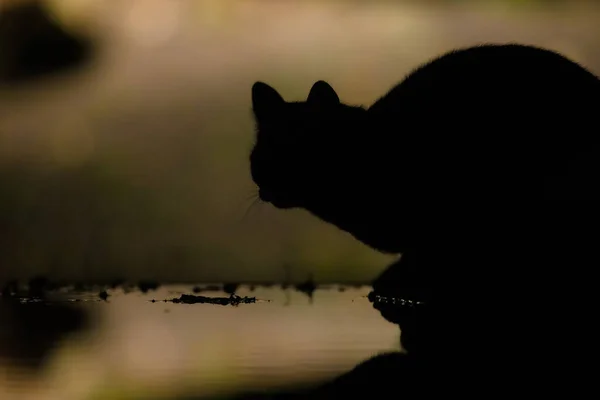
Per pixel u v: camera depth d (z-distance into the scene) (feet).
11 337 15.48
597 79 18.57
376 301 21.08
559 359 13.83
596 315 17.60
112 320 17.69
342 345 14.52
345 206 19.80
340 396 10.48
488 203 18.45
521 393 10.99
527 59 18.78
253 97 20.38
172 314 18.60
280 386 11.12
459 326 17.04
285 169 19.74
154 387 11.02
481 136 18.49
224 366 12.46
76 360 13.10
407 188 19.03
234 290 24.58
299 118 19.71
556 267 17.90
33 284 25.76
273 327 16.63
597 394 11.05
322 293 24.06
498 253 18.49
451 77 19.12
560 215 17.87
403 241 19.74
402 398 10.57
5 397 10.49
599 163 17.62
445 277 19.12
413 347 14.33
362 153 19.30
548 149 17.99
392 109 19.39
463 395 10.85
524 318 18.02
